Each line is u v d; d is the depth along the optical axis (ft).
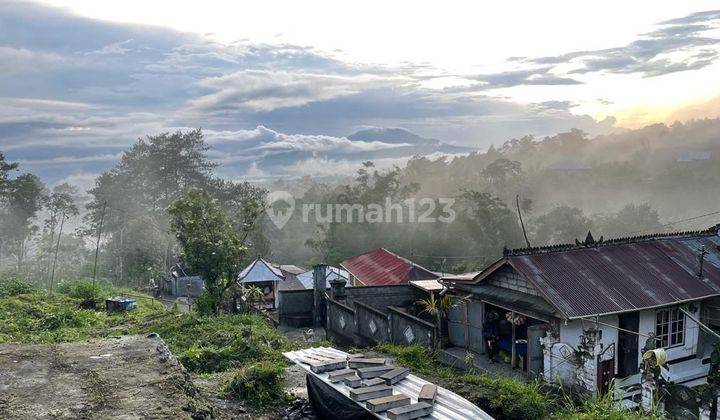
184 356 48.49
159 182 218.79
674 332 53.62
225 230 88.84
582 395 43.60
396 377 31.37
